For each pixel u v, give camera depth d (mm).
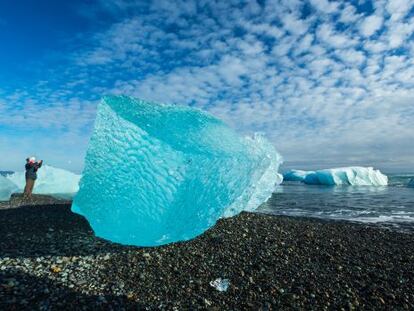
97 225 8195
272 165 12258
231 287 6031
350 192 34312
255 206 12617
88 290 5590
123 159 7906
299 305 5547
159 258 7141
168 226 7504
